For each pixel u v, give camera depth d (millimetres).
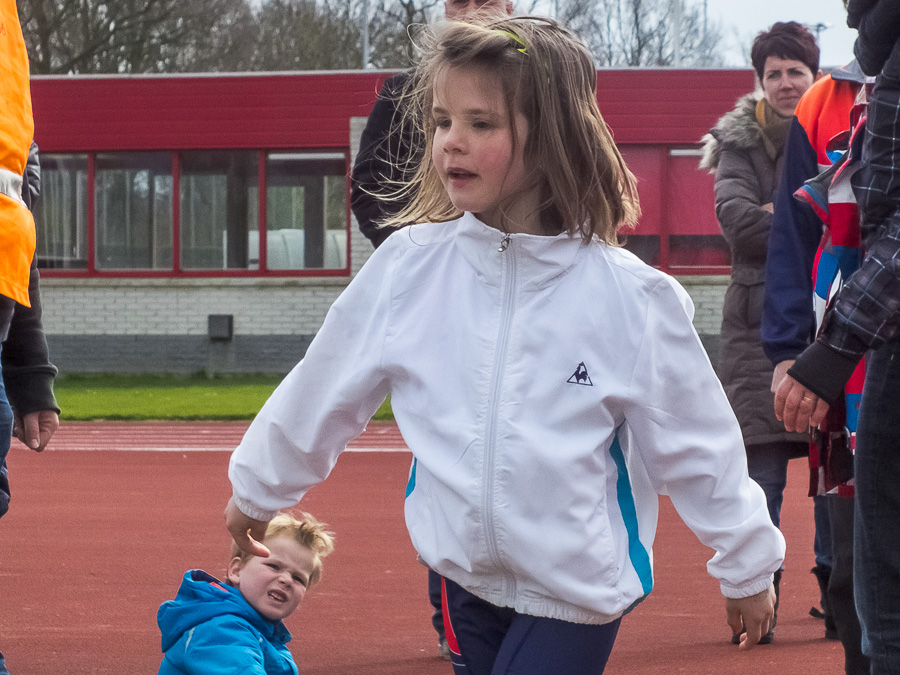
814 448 3736
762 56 5801
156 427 16266
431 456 2699
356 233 23219
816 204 3666
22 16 37844
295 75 23047
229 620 3770
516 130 2684
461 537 2678
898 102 2898
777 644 5297
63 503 9930
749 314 5477
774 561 2771
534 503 2609
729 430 2766
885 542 3014
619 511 2725
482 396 2664
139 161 23688
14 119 3430
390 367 2773
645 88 21797
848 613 3869
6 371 4176
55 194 23844
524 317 2682
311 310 23359
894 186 2920
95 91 23484
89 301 23781
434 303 2770
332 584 6707
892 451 2992
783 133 5734
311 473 2949
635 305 2682
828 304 3266
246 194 23453
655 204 21938
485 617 2840
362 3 41938
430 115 2961
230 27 41000
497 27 2770
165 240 23719
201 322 23609
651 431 2713
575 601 2625
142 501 10055
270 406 2934
